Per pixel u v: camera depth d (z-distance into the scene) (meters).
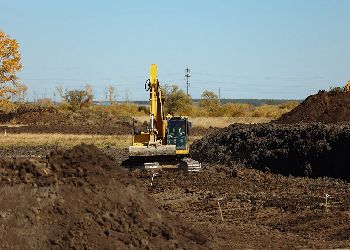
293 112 51.84
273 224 22.95
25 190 15.39
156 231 15.63
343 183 31.67
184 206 26.48
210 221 23.38
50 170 16.23
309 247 19.06
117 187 16.62
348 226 22.30
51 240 14.34
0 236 14.23
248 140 40.53
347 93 51.00
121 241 14.85
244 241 19.58
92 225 14.97
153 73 34.75
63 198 15.45
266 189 30.58
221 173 35.69
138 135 35.00
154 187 31.05
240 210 25.59
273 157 37.22
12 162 16.14
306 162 34.97
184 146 34.66
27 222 14.66
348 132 33.62
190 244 16.02
